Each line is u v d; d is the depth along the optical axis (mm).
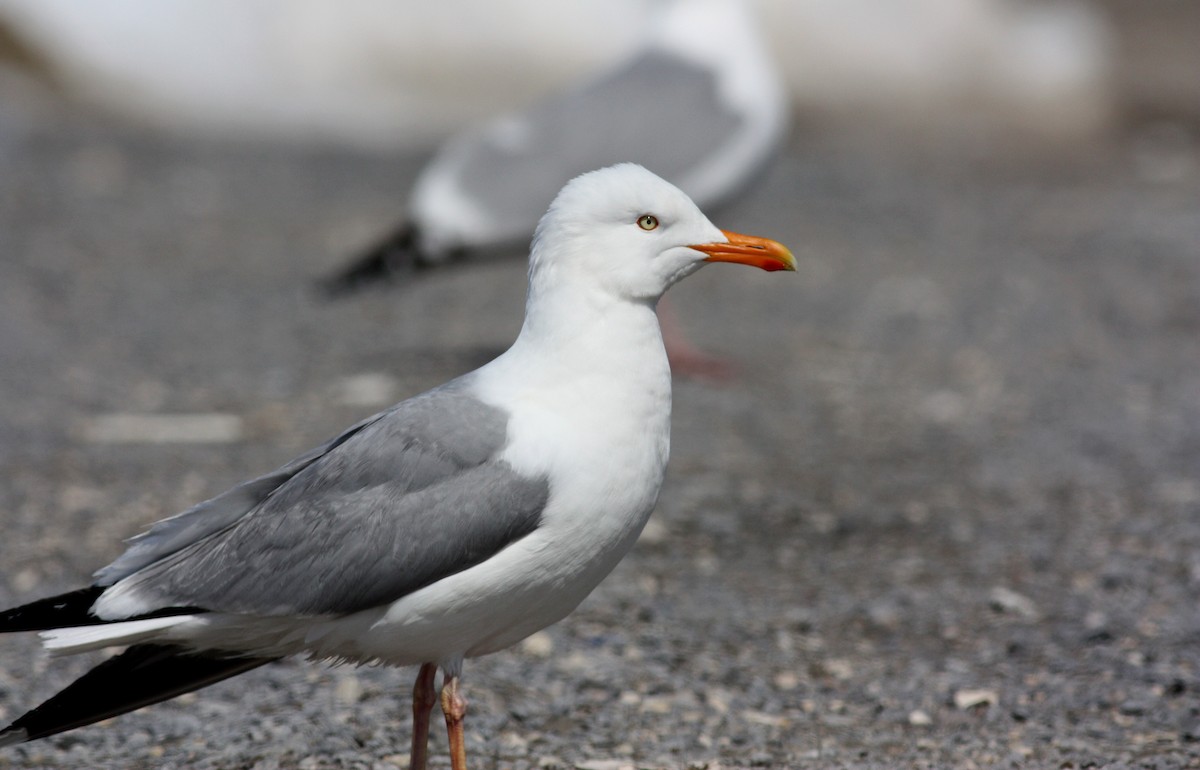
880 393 14852
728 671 8227
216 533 6145
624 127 14414
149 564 6070
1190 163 30109
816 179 27438
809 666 8344
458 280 20047
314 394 14234
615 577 9734
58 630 5781
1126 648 8477
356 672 8125
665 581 9695
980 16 36562
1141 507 11211
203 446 12539
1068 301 19016
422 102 35156
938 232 23297
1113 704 7684
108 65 32562
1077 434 13406
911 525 10938
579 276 6277
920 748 7227
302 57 34375
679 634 8758
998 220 24297
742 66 14914
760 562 10117
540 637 8641
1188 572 9719
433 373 14875
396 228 14938
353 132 31703
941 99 36312
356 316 17734
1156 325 17797
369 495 5992
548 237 6348
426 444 6047
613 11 35281
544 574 6109
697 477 11977
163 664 6105
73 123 29578
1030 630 8820
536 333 6328
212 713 7582
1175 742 7180
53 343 16109
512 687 7949
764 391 14766
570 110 14555
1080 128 34562
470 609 6051
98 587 6004
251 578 5930
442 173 14539
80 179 24578
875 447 13031
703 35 14969
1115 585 9547
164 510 10859
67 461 12055
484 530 5953
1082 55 37031
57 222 21781
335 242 21547
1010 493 11711
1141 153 31469
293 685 7941
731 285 19828
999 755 7094
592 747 7254
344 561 5914
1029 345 16859
